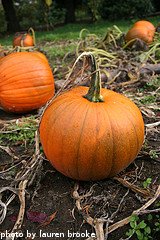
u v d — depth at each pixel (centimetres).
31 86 148
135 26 274
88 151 97
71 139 98
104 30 436
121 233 94
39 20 605
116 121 99
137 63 214
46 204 104
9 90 147
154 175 114
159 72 206
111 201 104
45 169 118
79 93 107
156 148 128
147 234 93
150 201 100
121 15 542
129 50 264
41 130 106
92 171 101
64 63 248
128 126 100
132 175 114
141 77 195
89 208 102
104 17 560
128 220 95
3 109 161
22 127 144
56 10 606
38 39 410
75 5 618
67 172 104
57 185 111
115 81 197
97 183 110
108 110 100
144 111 157
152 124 143
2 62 149
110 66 209
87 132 97
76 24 564
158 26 303
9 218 101
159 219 96
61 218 100
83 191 107
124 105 103
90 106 100
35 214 100
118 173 113
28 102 150
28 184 110
